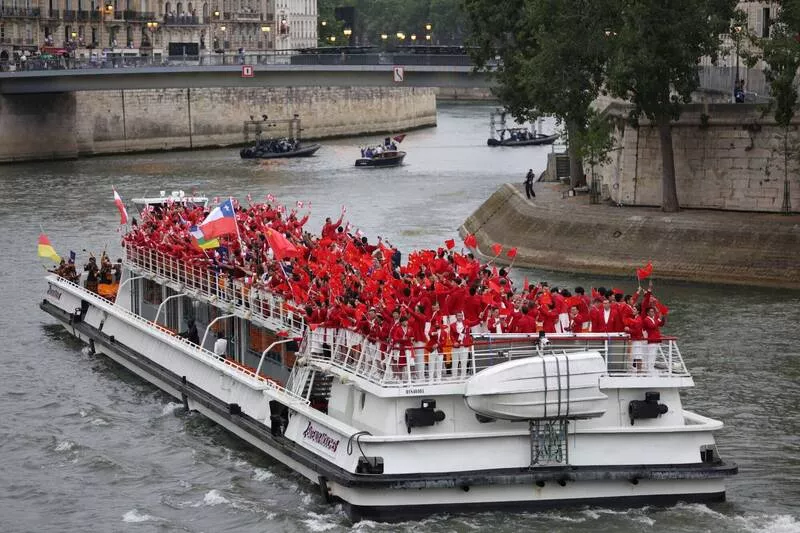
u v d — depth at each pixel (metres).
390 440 43.66
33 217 113.75
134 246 67.81
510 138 195.88
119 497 49.00
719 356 64.62
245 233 63.12
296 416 49.12
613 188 97.75
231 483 49.50
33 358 67.94
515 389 42.97
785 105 84.31
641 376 45.00
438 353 44.56
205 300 59.03
